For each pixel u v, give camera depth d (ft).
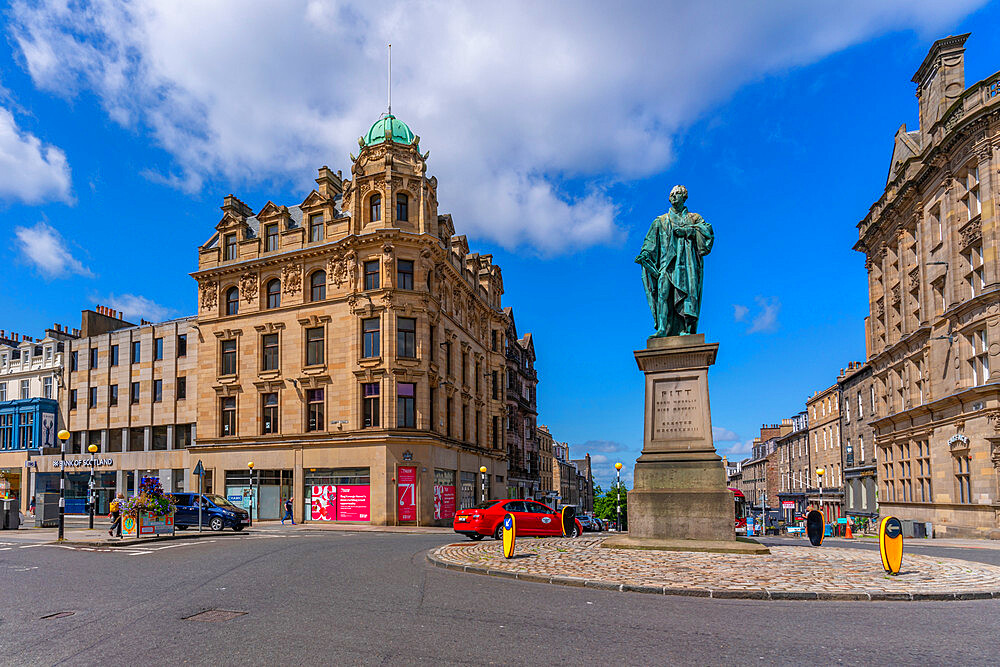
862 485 168.86
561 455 403.95
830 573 39.93
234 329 146.92
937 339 107.04
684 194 56.03
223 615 30.35
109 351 172.76
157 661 22.88
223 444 143.43
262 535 91.30
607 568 41.60
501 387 191.62
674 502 50.29
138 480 160.56
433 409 139.74
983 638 26.07
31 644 25.48
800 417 246.06
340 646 24.61
